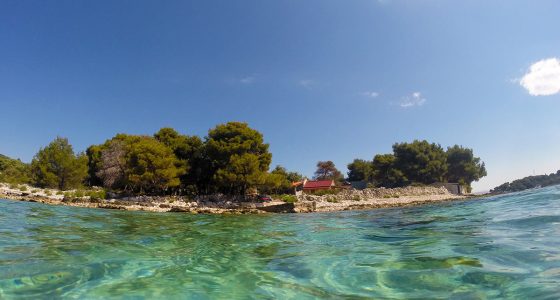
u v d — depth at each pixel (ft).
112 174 109.91
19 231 26.71
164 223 44.09
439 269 15.93
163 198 98.37
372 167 230.89
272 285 14.78
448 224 33.53
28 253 18.94
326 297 12.94
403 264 17.47
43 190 92.99
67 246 21.67
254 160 109.91
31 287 13.51
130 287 14.24
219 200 108.47
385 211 80.23
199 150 123.65
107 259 18.90
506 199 66.23
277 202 110.83
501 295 11.94
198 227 40.27
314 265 18.33
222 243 26.78
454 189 197.36
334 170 261.85
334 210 103.09
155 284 14.79
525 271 14.26
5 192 79.66
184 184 122.42
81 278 15.06
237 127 122.62
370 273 16.14
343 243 25.68
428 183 209.97
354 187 220.02
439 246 21.56
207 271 17.26
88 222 38.06
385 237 27.96
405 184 203.10
